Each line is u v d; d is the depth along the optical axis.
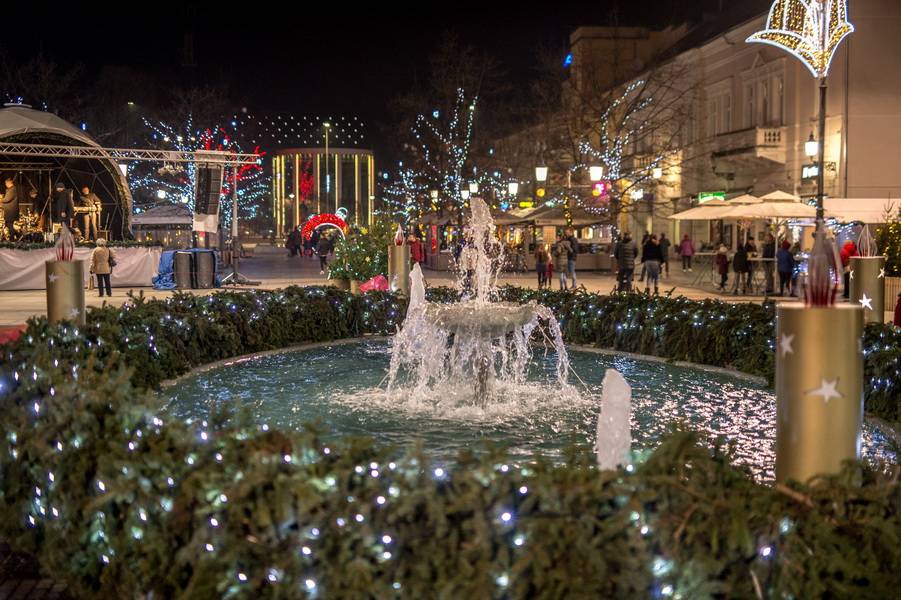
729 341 12.10
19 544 5.23
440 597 3.65
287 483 3.90
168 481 4.23
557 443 7.88
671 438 4.19
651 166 43.91
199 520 4.04
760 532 3.70
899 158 35.38
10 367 6.71
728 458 4.43
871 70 35.28
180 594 4.05
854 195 35.34
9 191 36.16
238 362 12.78
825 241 4.61
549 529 3.67
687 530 3.69
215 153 31.02
